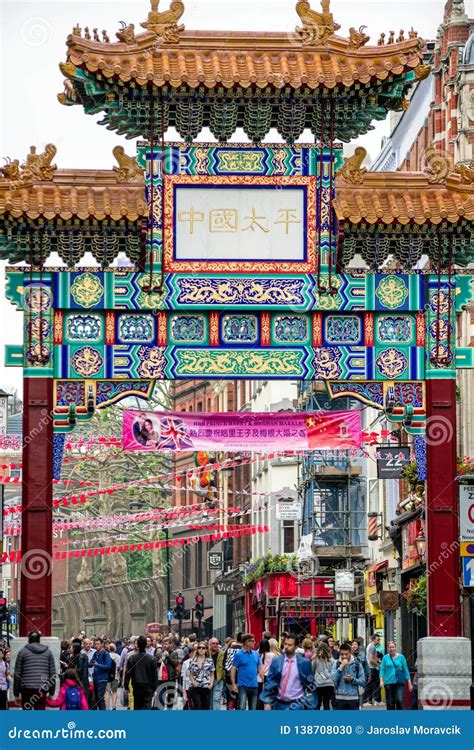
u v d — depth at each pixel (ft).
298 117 110.32
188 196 109.60
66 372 108.27
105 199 107.45
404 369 110.11
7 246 109.50
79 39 107.76
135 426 109.19
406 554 160.35
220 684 121.08
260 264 109.29
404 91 110.93
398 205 108.99
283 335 110.01
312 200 110.11
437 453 109.29
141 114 109.70
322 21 111.24
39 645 100.42
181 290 108.88
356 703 108.99
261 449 109.50
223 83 107.14
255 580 245.24
